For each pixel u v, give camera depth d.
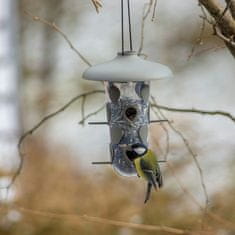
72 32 20.88
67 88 19.23
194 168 12.33
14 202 11.48
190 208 11.46
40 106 18.81
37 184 12.14
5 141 16.72
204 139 13.11
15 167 12.74
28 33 20.47
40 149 13.77
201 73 18.97
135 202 11.88
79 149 15.00
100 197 11.94
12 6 19.50
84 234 11.23
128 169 7.78
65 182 12.31
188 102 18.12
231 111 18.08
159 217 11.34
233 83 18.86
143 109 7.92
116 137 7.89
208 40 14.74
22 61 20.09
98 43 20.64
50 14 20.95
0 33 19.20
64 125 17.19
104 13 20.73
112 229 11.23
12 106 18.80
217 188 12.12
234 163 12.70
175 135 12.77
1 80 19.02
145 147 7.44
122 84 7.85
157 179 7.33
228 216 11.41
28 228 11.12
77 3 20.92
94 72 6.72
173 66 19.06
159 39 19.56
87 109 18.08
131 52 6.93
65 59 20.53
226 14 6.37
